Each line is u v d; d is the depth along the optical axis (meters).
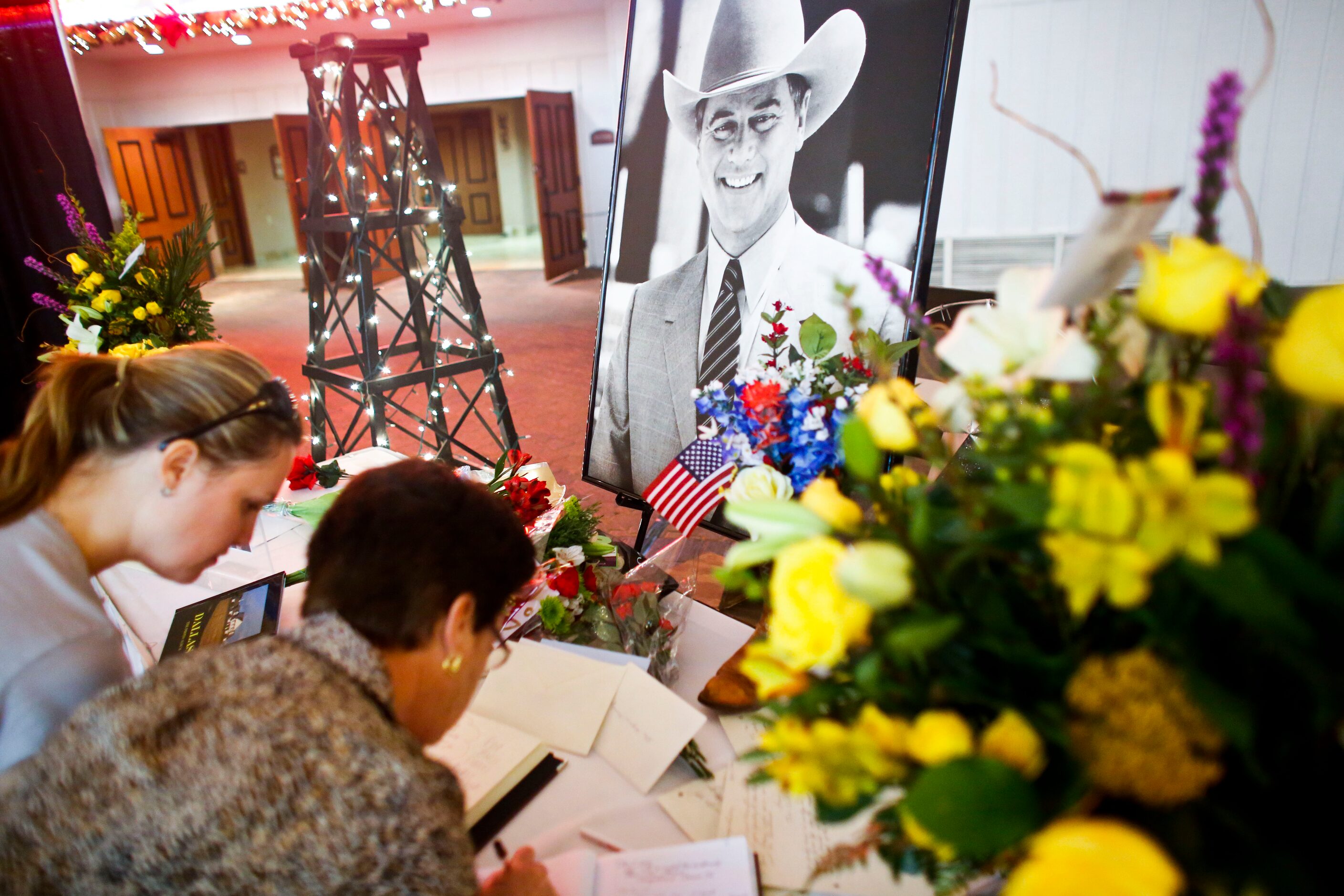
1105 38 4.98
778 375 1.30
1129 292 0.61
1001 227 5.49
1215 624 0.52
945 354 0.59
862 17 1.69
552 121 9.59
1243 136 5.02
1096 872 0.42
